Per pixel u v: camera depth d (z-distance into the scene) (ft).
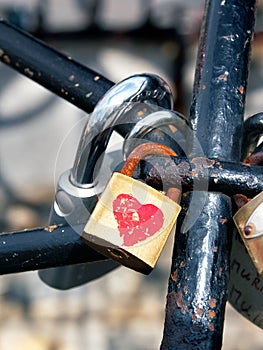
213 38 3.51
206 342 2.86
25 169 15.46
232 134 3.26
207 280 2.93
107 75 16.25
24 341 11.94
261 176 3.01
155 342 12.04
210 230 2.99
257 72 15.26
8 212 14.67
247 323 12.12
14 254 3.18
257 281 3.38
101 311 12.57
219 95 3.34
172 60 15.96
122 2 16.71
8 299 12.78
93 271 3.88
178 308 2.92
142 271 2.91
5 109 15.89
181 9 16.31
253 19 3.61
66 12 16.63
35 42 4.03
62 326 12.30
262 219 2.87
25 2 16.21
